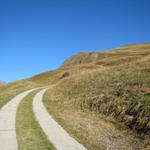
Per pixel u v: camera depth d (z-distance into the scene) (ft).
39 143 39.75
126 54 281.33
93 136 47.21
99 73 105.60
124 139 48.73
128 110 59.31
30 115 63.52
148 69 86.48
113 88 76.84
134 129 52.42
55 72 250.78
